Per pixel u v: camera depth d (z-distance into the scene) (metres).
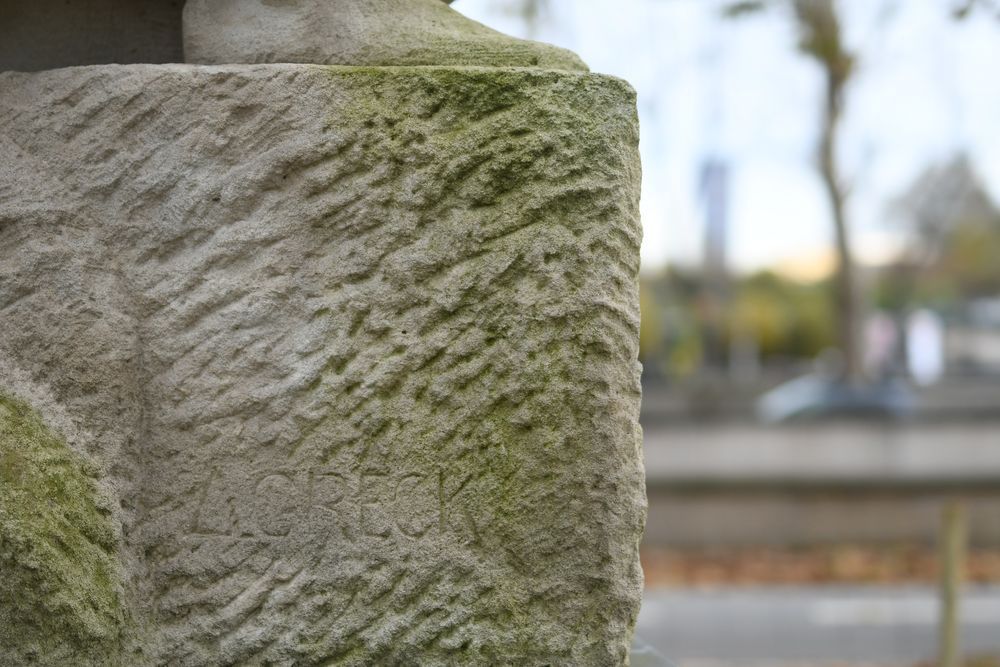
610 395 1.71
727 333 18.70
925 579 7.41
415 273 1.72
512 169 1.72
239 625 1.74
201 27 1.89
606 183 1.73
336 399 1.73
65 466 1.69
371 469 1.72
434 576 1.72
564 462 1.71
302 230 1.74
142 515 1.75
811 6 10.30
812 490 8.23
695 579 7.42
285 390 1.73
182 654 1.74
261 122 1.74
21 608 1.63
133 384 1.74
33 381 1.72
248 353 1.74
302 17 1.86
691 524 8.23
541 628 1.71
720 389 14.58
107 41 2.01
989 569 7.64
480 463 1.72
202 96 1.75
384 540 1.72
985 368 17.69
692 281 17.88
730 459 8.27
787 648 5.80
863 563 7.73
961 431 8.30
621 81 1.77
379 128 1.73
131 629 1.71
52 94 1.78
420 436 1.72
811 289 21.77
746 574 7.53
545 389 1.71
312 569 1.73
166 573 1.75
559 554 1.71
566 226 1.72
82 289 1.74
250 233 1.74
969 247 23.47
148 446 1.75
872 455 8.26
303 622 1.73
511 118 1.73
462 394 1.72
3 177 1.76
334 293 1.73
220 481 1.74
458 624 1.71
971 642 5.85
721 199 17.14
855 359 12.59
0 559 1.62
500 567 1.72
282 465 1.73
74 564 1.66
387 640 1.72
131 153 1.76
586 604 1.72
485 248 1.72
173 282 1.75
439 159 1.73
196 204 1.75
